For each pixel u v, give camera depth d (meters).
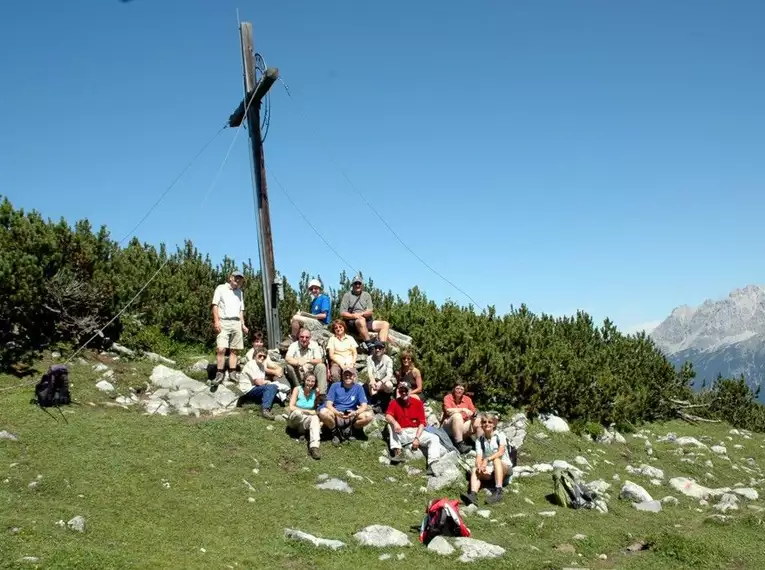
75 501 8.53
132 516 8.38
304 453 11.60
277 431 12.18
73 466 9.41
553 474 11.39
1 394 11.64
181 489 9.45
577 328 21.81
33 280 13.65
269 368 13.56
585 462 13.86
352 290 16.38
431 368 15.79
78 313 14.68
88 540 7.48
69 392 12.10
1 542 6.96
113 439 10.54
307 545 8.11
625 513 10.96
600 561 8.81
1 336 13.67
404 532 9.07
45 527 7.55
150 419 11.85
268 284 15.96
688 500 12.32
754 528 10.44
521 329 18.20
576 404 16.50
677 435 18.19
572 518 10.27
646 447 16.14
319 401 12.73
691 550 9.07
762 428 21.67
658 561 8.85
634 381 19.36
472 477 11.02
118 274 16.58
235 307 14.42
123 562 6.88
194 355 16.55
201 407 12.87
